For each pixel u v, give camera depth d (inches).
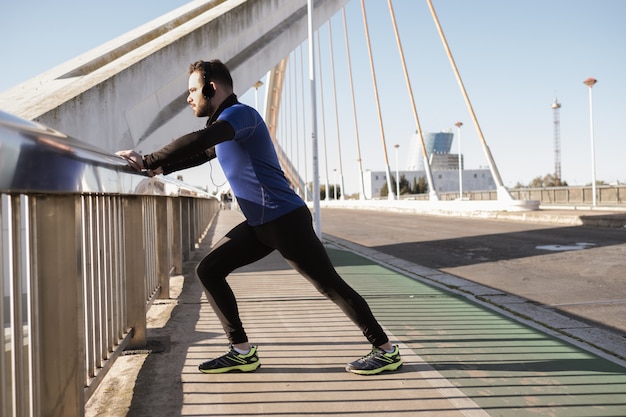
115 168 69.3
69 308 72.9
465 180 5398.6
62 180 46.3
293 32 421.1
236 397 95.2
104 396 96.2
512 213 777.6
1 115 35.2
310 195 2785.4
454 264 315.6
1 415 52.4
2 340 52.7
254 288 218.8
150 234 173.6
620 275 261.4
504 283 244.4
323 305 181.6
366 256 354.0
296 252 99.3
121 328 118.8
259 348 127.1
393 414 87.2
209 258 105.1
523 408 89.3
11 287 59.1
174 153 83.3
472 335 140.3
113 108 264.5
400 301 191.9
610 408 89.3
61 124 239.6
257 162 96.0
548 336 139.2
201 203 495.2
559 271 278.8
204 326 151.9
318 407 90.4
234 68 371.6
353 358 118.6
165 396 95.9
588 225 597.6
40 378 72.4
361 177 2171.5
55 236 72.3
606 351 125.0
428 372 108.7
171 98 310.2
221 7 370.6
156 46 301.3
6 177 34.9
